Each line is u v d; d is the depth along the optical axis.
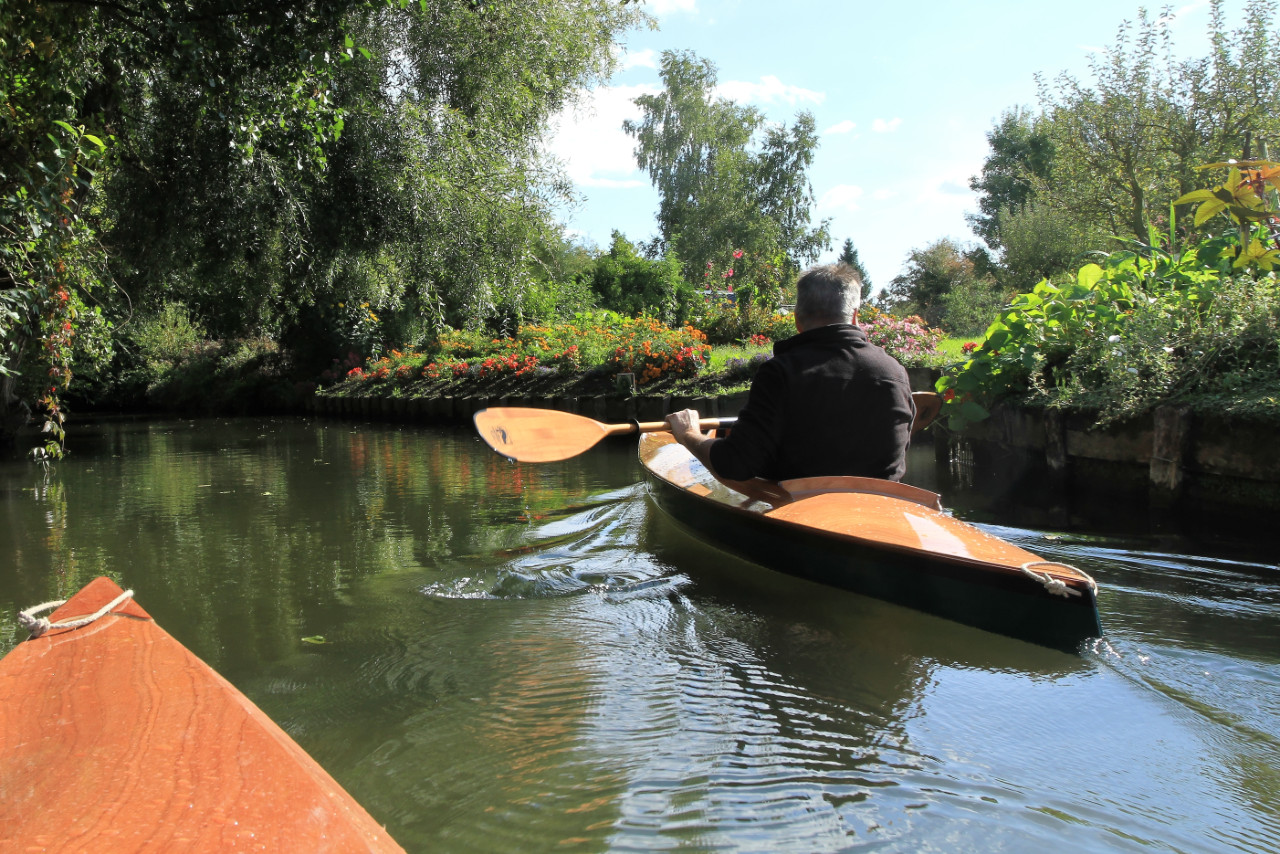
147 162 10.09
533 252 13.90
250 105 5.94
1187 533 3.57
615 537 4.11
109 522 5.22
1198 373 4.14
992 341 5.61
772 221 35.50
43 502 6.20
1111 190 16.77
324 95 6.07
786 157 36.62
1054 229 23.02
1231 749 1.74
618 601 3.02
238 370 21.98
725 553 3.61
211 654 2.62
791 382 2.82
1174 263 5.31
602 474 6.55
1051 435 4.97
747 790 1.64
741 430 2.84
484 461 7.93
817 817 1.54
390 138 10.62
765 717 1.97
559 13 12.50
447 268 12.20
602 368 10.31
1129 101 15.78
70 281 6.71
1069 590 2.17
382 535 4.50
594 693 2.17
